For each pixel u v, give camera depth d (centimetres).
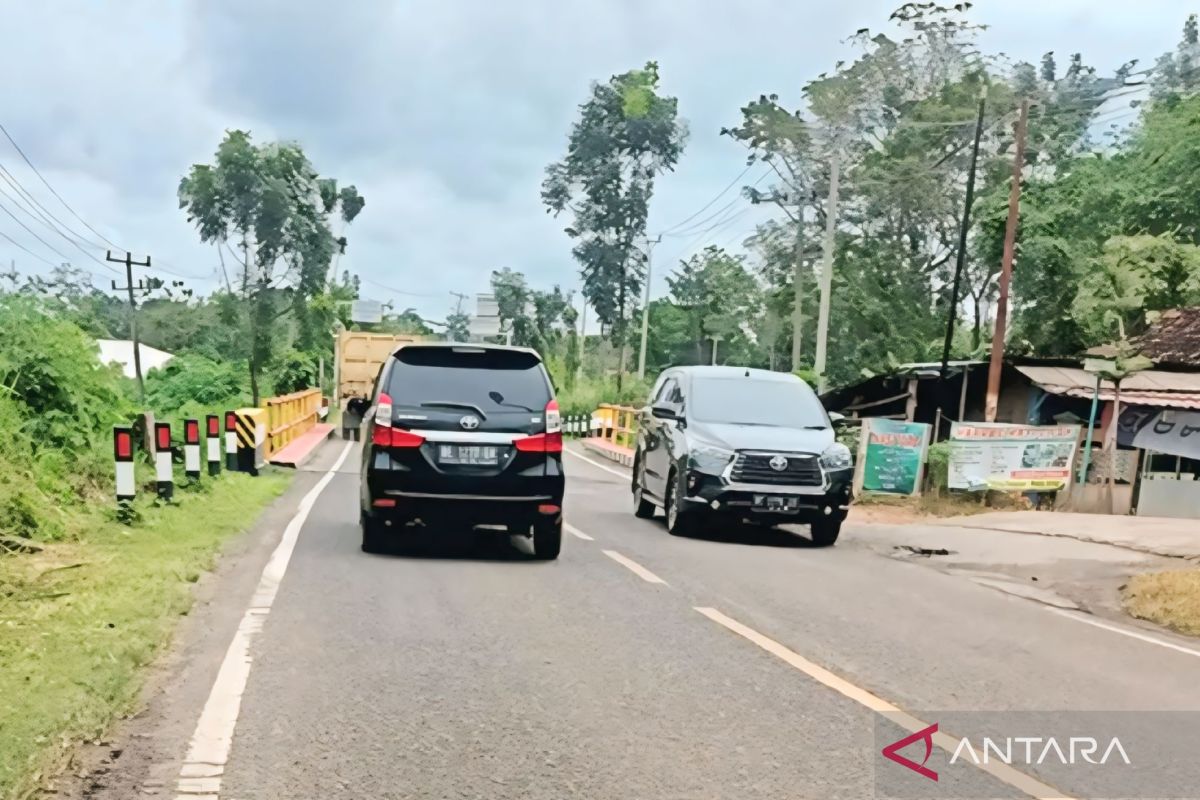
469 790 451
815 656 705
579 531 1355
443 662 653
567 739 519
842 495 1337
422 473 1040
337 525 1279
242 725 526
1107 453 1988
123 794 437
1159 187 3488
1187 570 1120
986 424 1909
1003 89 4362
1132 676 706
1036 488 1928
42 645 644
